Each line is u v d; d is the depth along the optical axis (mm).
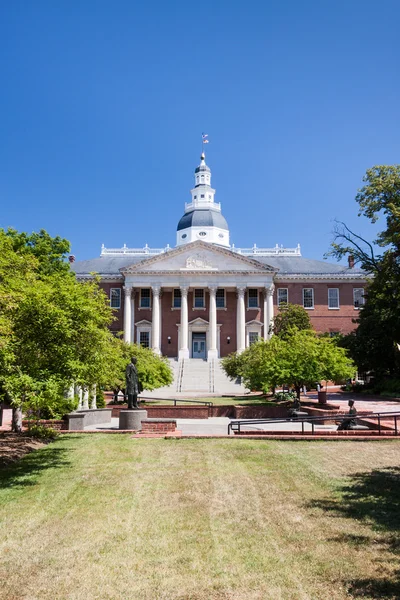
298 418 18609
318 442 17172
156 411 28422
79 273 69125
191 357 68938
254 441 17453
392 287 43375
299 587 6688
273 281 68375
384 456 14703
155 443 17188
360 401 37312
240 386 53062
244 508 9969
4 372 12703
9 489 11406
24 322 13656
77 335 14742
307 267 72000
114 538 8469
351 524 8906
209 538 8422
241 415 27906
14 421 19703
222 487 11484
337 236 50375
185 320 66750
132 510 9906
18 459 14641
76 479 12273
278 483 11789
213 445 16672
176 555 7758
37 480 12188
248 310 69000
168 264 67625
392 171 45969
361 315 50812
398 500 10227
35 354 13695
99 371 17078
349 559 7480
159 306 67500
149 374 34312
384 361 47875
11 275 16656
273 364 29984
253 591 6621
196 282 67188
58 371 13844
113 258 76000
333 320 68250
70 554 7840
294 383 30391
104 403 31656
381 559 7441
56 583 6910
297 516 9430
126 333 66562
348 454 15055
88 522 9242
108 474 12750
